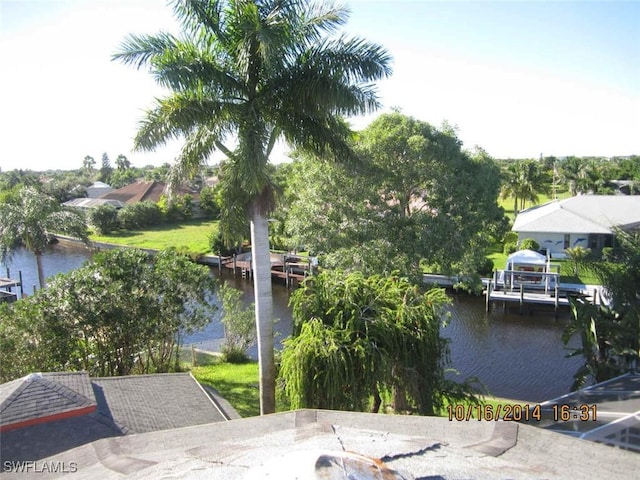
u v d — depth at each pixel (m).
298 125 13.84
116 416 10.12
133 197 79.88
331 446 4.58
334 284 14.06
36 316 16.89
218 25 13.08
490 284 32.03
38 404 9.42
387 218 23.38
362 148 23.03
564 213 41.97
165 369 21.50
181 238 60.00
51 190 82.38
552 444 5.82
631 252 15.47
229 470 4.04
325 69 12.97
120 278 19.09
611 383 12.42
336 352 11.88
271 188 13.69
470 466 4.23
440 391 13.96
